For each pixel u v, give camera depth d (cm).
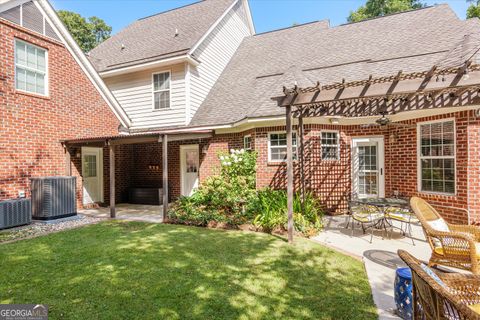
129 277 385
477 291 234
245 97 1077
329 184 859
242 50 1440
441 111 664
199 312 297
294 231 609
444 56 773
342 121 866
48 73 869
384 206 582
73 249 509
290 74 1013
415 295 224
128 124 1177
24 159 798
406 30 1014
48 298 327
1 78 745
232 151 927
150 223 746
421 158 736
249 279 379
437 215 453
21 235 620
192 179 1138
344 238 584
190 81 1133
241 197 783
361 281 374
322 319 285
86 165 1025
